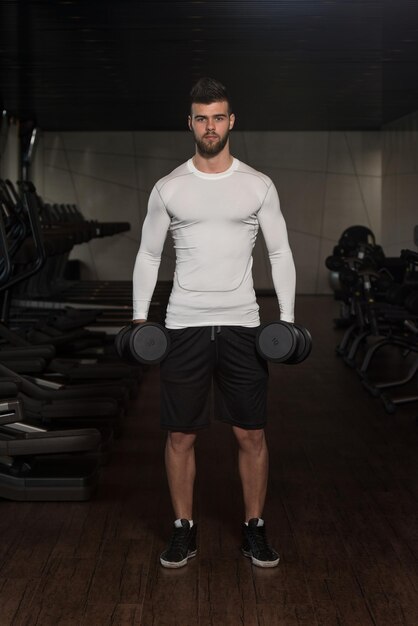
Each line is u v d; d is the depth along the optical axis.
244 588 2.34
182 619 2.16
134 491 3.19
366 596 2.29
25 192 4.31
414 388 5.21
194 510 2.98
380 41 5.36
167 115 9.54
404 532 2.78
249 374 2.43
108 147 11.43
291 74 6.68
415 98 8.09
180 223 2.38
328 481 3.34
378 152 11.41
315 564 2.51
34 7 4.45
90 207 11.52
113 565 2.50
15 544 2.66
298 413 4.57
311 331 7.96
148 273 2.46
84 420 3.93
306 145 11.44
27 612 2.20
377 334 5.91
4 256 3.98
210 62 6.14
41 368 4.13
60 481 3.06
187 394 2.44
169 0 4.30
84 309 7.55
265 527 2.69
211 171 2.36
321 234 11.56
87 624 2.13
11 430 3.24
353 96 7.97
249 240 2.41
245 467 2.54
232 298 2.40
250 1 4.30
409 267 7.55
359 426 4.26
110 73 6.62
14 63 6.16
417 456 3.70
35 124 9.98
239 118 9.93
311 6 4.41
